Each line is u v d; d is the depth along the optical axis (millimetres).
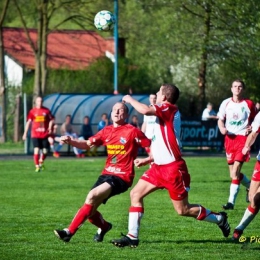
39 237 20453
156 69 90188
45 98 64875
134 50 93125
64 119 63406
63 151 61938
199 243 19578
